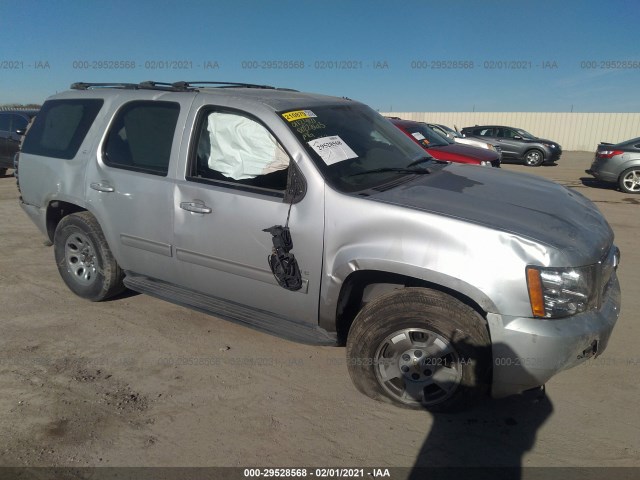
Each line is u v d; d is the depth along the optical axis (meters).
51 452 2.77
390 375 3.13
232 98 3.59
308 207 3.14
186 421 3.04
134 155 3.99
